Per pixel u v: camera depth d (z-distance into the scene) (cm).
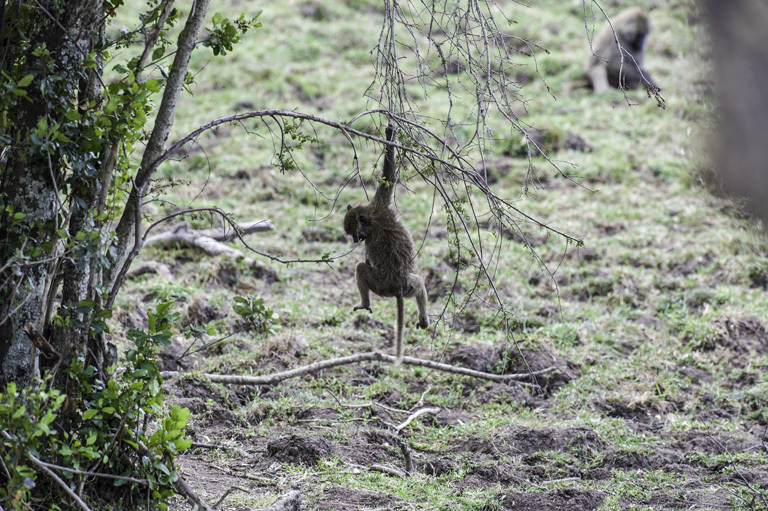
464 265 776
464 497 916
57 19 681
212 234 1833
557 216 2097
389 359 1293
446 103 2625
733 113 213
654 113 2708
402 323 962
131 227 749
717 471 1044
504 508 898
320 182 2216
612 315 1611
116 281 730
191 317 1461
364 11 3500
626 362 1423
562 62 3128
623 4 3669
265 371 1285
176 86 725
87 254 662
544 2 3703
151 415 772
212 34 766
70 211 701
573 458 1047
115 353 759
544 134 2461
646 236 1972
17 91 641
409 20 2998
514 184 2258
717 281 1758
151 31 719
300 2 3469
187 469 941
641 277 1750
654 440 1150
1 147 695
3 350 689
